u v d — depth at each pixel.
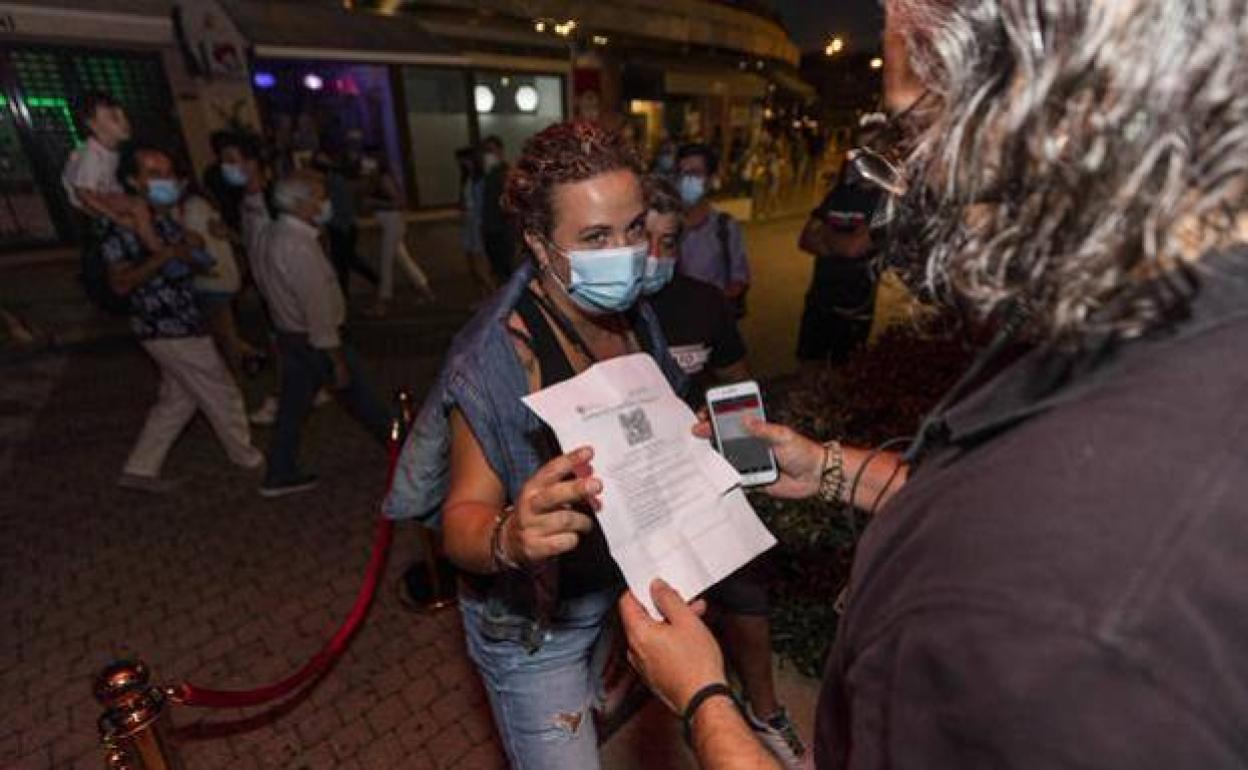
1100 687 0.36
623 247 1.28
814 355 4.53
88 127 3.16
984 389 0.50
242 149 4.66
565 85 14.84
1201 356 0.41
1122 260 0.39
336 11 11.53
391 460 2.51
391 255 7.22
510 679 1.41
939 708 0.41
